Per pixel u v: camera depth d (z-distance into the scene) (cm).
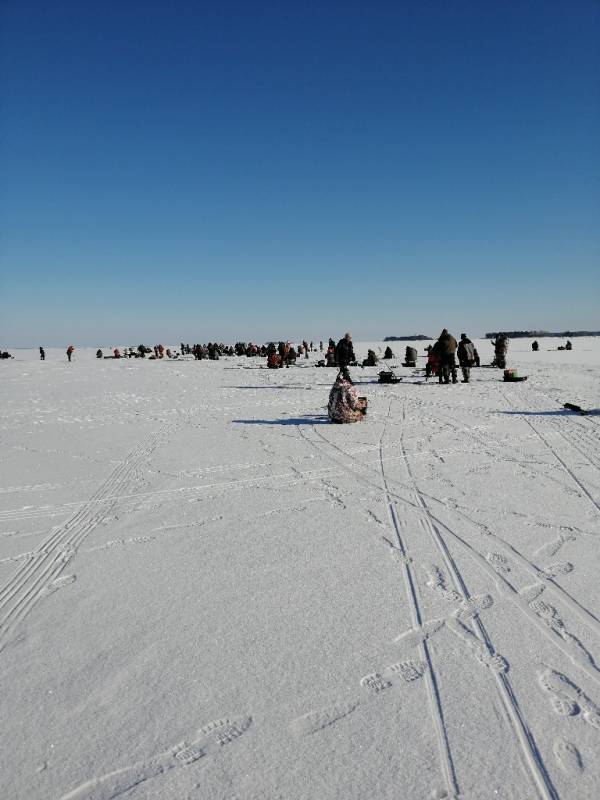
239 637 286
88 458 751
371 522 463
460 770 194
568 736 209
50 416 1170
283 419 1080
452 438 833
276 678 249
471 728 214
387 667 256
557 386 1588
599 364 2653
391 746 206
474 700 230
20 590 351
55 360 4509
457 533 432
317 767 197
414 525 453
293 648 274
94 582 361
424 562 377
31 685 250
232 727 218
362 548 405
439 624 294
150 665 263
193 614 313
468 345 1747
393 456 720
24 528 471
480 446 769
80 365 3534
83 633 296
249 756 203
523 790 185
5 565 393
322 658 264
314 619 303
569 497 520
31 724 223
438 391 1495
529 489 550
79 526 474
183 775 195
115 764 201
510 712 222
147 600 332
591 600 316
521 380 1730
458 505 504
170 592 342
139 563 390
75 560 399
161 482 616
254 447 806
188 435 922
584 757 198
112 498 557
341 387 994
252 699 235
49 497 564
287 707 229
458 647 271
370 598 326
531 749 202
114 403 1398
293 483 598
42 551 418
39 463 723
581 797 182
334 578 355
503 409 1133
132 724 222
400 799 182
